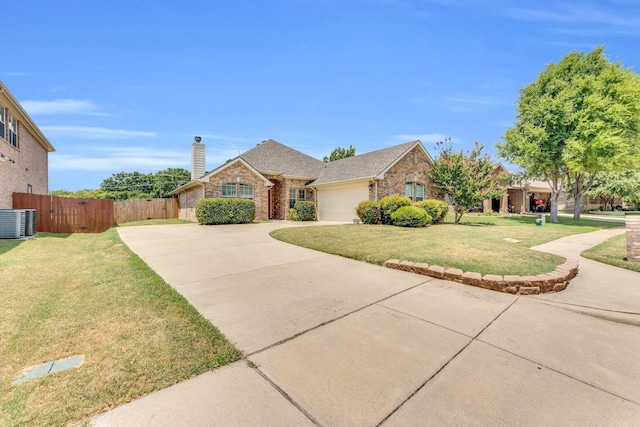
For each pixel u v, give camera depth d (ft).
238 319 11.29
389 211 45.91
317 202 66.85
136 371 7.77
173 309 11.94
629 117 47.80
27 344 9.10
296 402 6.80
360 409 6.59
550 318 11.68
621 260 20.75
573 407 6.72
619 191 85.20
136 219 69.77
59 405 6.53
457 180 48.29
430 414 6.46
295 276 17.33
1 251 23.76
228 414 6.38
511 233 34.73
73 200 43.47
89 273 17.39
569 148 49.62
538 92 57.98
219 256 22.74
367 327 10.73
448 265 17.95
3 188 35.53
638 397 7.09
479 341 9.77
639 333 10.46
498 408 6.66
